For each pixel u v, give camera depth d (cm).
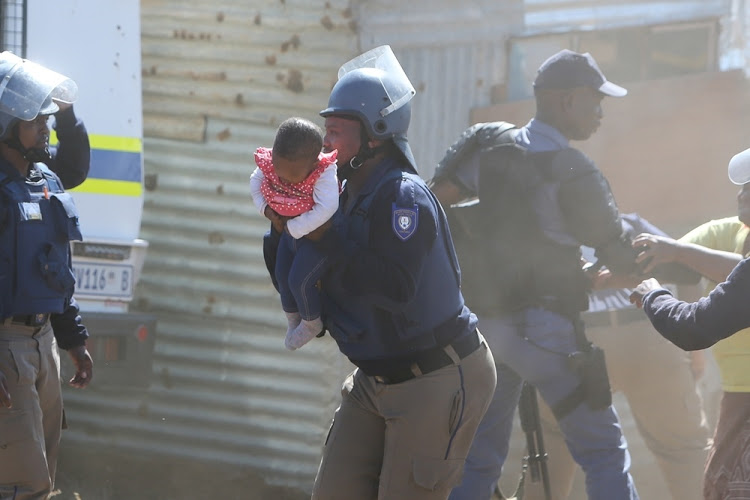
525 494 1986
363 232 1298
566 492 2164
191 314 2741
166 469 2669
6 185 1553
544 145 1841
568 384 1830
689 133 2430
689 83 2423
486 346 1407
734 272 1359
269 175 1261
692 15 2444
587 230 1805
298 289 1287
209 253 2731
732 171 1562
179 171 2756
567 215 1817
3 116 1549
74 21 2331
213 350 2717
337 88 1353
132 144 2359
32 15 2291
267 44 2644
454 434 1365
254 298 2686
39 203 1580
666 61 2472
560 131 1869
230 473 2664
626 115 2447
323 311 1356
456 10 2514
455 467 1388
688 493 2216
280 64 2634
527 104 2447
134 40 2373
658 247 1731
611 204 1809
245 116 2686
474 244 1850
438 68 2527
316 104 2606
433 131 2536
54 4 2312
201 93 2725
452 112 2523
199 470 2670
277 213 1262
